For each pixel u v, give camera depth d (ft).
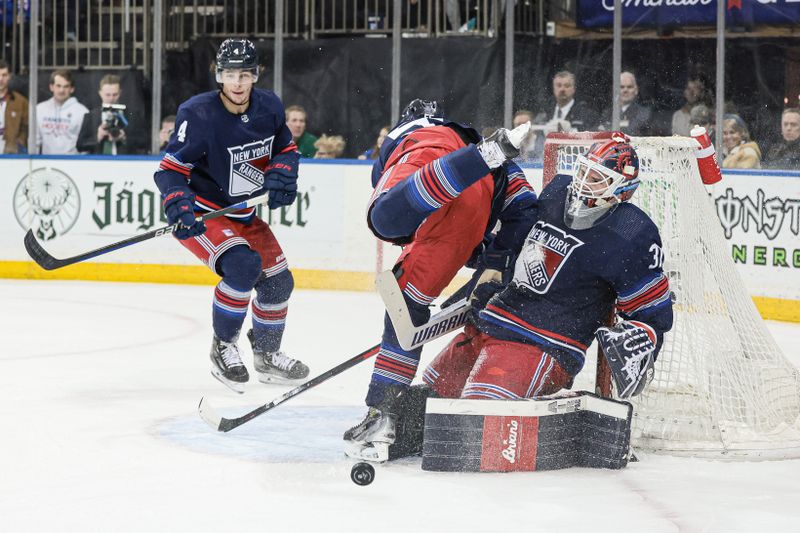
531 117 83.30
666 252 36.88
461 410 31.68
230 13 91.45
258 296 46.73
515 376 32.60
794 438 35.32
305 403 42.50
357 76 87.92
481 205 32.81
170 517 27.22
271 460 33.30
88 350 54.80
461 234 32.76
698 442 34.50
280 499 28.91
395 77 84.53
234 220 46.11
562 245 32.68
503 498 29.09
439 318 33.42
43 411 40.32
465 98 86.79
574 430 32.63
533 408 31.76
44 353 53.62
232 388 44.45
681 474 31.91
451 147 32.86
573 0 84.99
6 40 92.27
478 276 34.78
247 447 35.01
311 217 83.71
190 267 85.10
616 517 27.53
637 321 32.63
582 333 33.14
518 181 34.50
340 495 29.27
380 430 32.32
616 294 33.19
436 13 88.53
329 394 44.34
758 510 28.27
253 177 46.06
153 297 76.89
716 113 79.10
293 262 84.38
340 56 88.02
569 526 26.73
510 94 83.30
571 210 32.40
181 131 44.01
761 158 82.02
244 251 44.09
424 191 30.27
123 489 29.86
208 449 34.68
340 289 83.30
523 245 33.83
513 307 33.27
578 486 30.42
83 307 71.31
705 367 35.58
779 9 81.10
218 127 44.45
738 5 82.02
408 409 33.76
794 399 37.68
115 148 90.53
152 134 88.02
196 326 63.67
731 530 26.63
